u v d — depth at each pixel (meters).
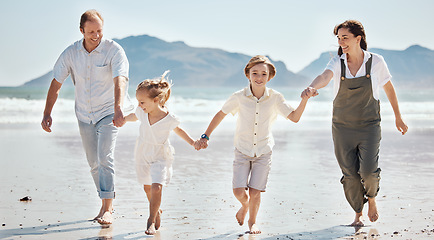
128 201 5.68
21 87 66.06
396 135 13.73
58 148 10.64
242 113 4.61
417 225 4.60
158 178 4.41
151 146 4.53
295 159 9.33
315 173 7.77
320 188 6.55
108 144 4.89
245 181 4.54
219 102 29.78
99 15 4.92
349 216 5.02
